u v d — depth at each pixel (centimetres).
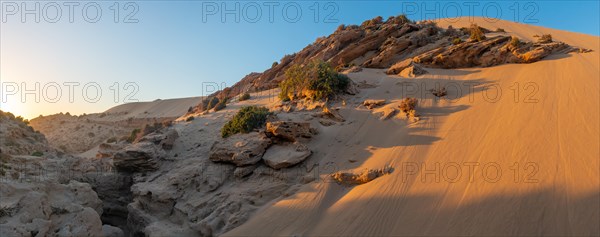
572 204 1363
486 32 4378
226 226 1747
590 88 2266
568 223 1294
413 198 1603
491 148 1847
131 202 2403
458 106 2448
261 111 2628
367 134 2305
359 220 1553
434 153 1928
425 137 2106
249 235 1631
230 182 2139
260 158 2180
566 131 1839
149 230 1862
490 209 1427
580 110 2017
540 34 4522
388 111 2481
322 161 2106
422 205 1549
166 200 2069
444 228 1404
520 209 1390
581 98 2155
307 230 1605
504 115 2159
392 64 3734
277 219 1698
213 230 1756
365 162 2002
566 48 3122
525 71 2836
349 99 2850
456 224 1406
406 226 1467
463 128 2119
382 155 2016
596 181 1441
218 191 2073
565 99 2188
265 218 1723
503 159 1730
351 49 4100
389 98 2778
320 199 1772
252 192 1952
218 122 3100
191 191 2130
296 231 1606
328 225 1585
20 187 1662
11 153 2259
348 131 2370
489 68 3092
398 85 2989
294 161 2061
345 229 1527
